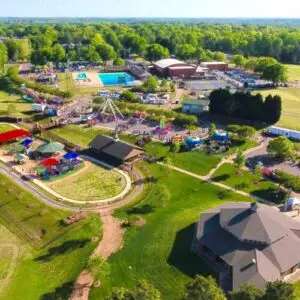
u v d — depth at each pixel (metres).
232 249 72.69
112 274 71.25
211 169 113.31
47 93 194.88
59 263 74.31
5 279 69.81
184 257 75.62
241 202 91.00
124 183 105.38
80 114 163.12
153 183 105.38
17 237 82.38
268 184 104.38
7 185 102.44
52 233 83.31
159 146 129.50
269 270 67.81
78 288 68.00
